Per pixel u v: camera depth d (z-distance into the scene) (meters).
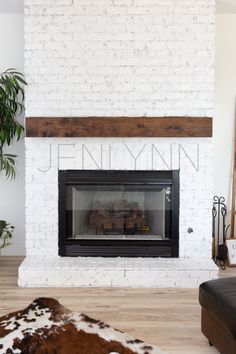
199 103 3.82
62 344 2.38
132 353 2.37
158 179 3.92
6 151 4.44
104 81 3.83
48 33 3.79
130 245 3.95
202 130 3.77
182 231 3.93
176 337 2.73
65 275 3.65
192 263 3.76
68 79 3.83
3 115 4.00
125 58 3.80
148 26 3.78
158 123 3.77
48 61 3.82
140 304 3.26
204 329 2.66
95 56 3.81
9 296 3.41
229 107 4.42
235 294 2.37
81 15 3.78
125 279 3.65
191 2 3.75
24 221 4.52
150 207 4.04
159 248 3.95
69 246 3.96
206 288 2.55
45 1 3.77
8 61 4.35
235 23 4.33
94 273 3.65
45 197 3.93
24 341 2.40
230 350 2.29
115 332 2.59
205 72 3.80
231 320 2.19
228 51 4.37
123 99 3.83
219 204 4.43
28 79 3.83
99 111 3.85
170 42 3.79
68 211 3.98
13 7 4.16
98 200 4.05
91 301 3.31
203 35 3.78
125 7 3.77
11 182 4.48
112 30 3.79
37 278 3.64
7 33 4.33
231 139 4.45
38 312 2.83
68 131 3.78
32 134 3.79
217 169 4.48
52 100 3.84
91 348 2.36
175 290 3.57
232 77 4.39
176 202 3.91
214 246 4.37
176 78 3.81
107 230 4.07
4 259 4.43
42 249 3.96
